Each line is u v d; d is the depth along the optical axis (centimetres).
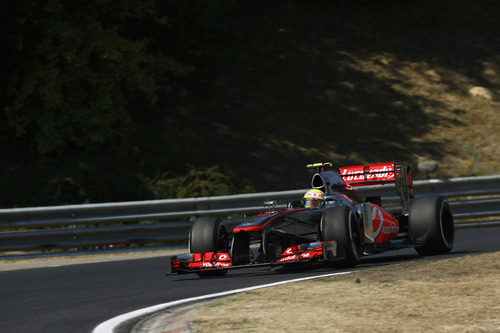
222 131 7706
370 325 1831
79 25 6544
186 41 9162
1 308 2520
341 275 2794
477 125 8388
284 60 9381
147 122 7631
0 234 4531
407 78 9288
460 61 9838
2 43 6250
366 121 8300
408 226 3550
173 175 6612
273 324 1894
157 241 4809
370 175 3747
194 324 1942
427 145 7900
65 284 3169
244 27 10075
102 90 6569
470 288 2309
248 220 3178
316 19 10550
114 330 1934
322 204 3325
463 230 5272
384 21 10700
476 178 5531
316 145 7738
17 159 6594
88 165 6525
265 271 3319
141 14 7581
